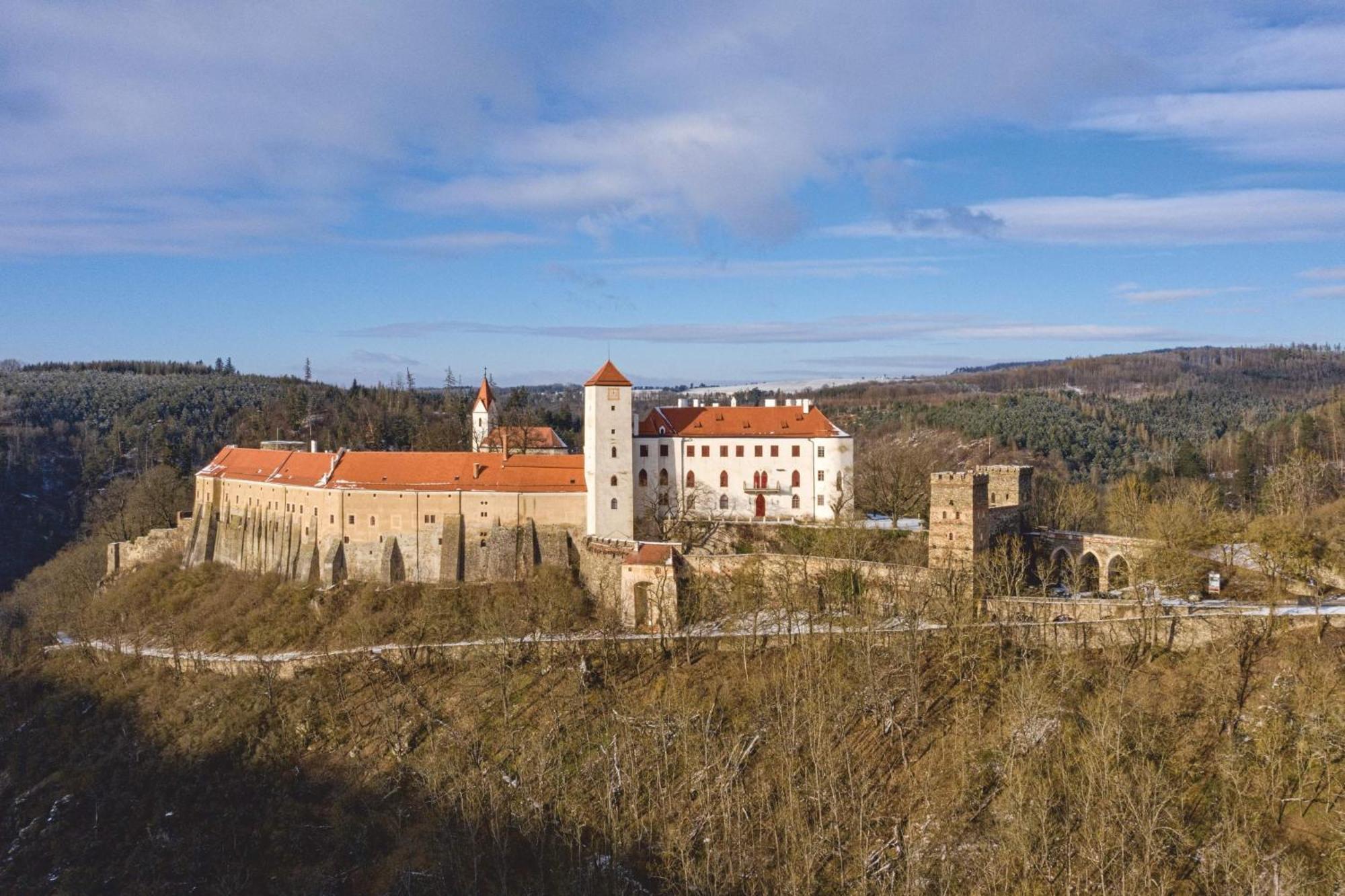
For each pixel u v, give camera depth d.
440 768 95.69
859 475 171.12
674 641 109.94
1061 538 122.44
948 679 97.06
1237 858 69.44
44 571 182.38
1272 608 94.06
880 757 90.12
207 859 96.12
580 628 120.56
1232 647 92.81
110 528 187.88
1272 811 75.31
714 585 122.19
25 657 142.62
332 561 136.38
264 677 116.75
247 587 143.12
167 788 105.69
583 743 97.62
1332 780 75.81
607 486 133.75
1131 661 95.81
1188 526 118.12
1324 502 152.88
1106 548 117.56
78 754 115.12
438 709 107.44
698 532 137.50
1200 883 71.00
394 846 91.81
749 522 140.75
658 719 95.19
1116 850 70.88
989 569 109.25
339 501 137.25
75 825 104.25
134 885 94.69
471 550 135.50
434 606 127.44
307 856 94.38
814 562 120.44
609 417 133.75
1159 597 107.69
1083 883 70.69
